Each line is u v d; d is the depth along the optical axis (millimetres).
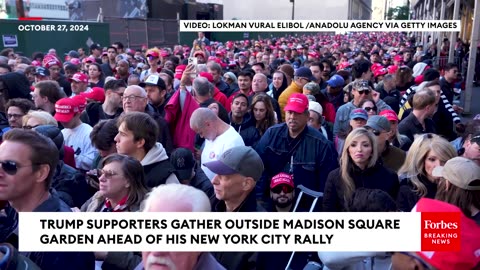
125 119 3074
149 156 3105
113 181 2619
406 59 15391
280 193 3350
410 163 3238
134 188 2676
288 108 3852
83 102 4418
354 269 2295
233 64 10875
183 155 3398
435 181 3135
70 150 3842
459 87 12641
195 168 3658
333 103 6957
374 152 3238
